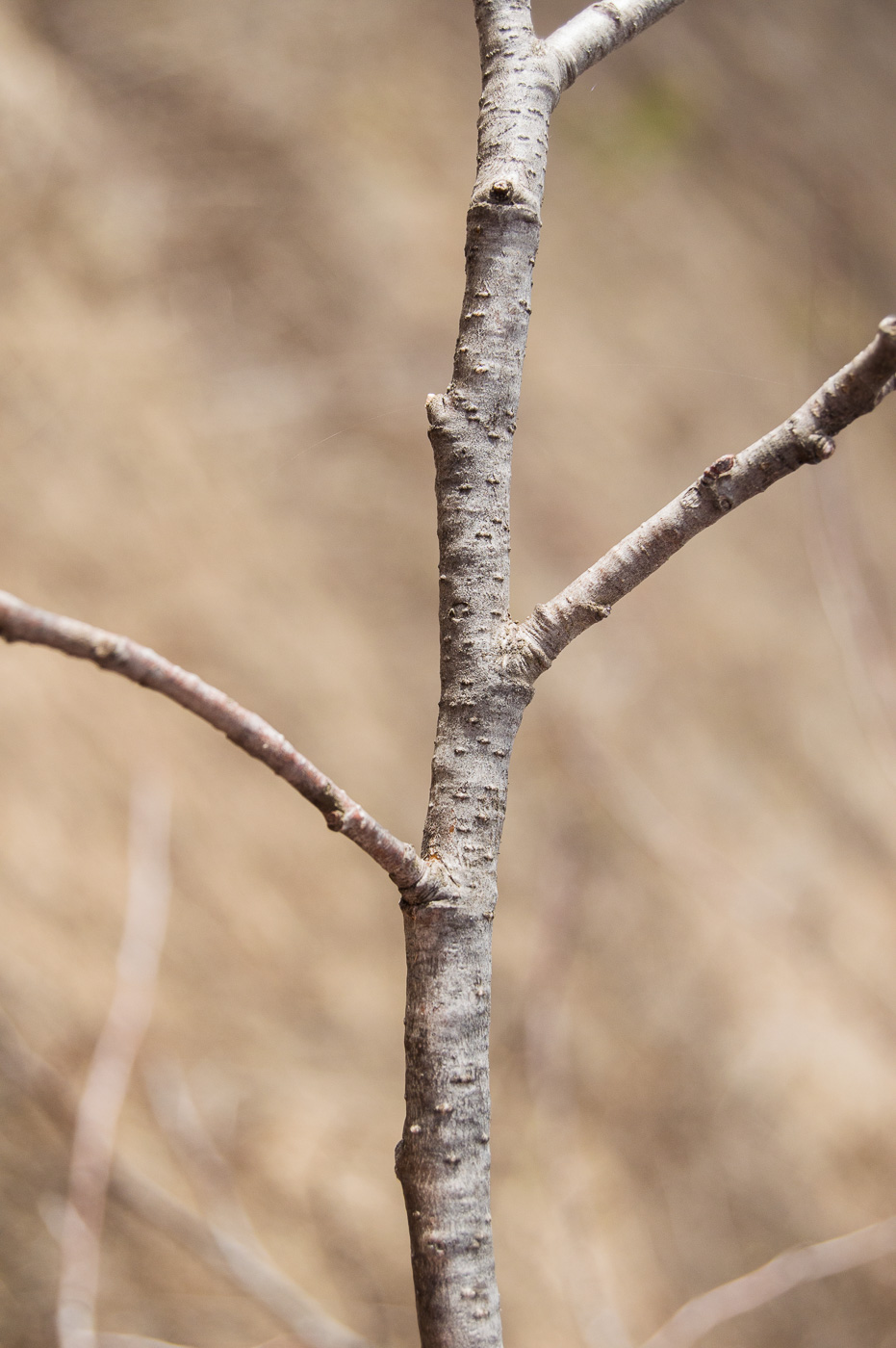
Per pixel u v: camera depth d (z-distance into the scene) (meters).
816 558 4.19
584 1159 3.02
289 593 3.39
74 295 3.35
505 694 1.10
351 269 3.93
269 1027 2.76
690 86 5.62
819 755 4.30
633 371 4.56
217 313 3.62
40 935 2.49
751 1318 3.03
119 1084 2.26
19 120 3.40
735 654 4.29
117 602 3.06
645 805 3.75
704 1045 3.41
